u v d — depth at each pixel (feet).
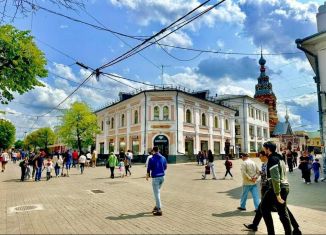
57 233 19.10
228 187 43.01
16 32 36.14
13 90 37.99
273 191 17.35
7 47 34.96
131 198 33.22
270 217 17.65
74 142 137.80
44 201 31.81
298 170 76.95
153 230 19.61
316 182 48.49
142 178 57.26
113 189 41.37
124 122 128.67
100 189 41.55
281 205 16.97
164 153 109.60
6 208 28.30
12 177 65.10
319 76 49.08
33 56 36.88
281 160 17.80
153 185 24.86
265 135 187.52
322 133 48.73
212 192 37.88
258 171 26.05
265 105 188.96
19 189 43.29
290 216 18.17
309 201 30.91
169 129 110.22
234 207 27.66
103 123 150.82
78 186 45.62
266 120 191.11
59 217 23.77
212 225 20.93
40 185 48.11
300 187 42.73
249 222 21.85
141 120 113.91
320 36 46.68
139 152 113.60
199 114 124.26
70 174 68.95
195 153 118.52
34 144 290.15
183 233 18.88
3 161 84.43
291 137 231.91
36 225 21.35
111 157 59.00
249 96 163.63
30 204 30.14
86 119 135.33
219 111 139.23
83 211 26.05
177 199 32.35
